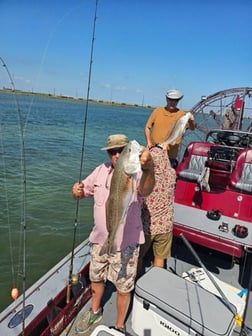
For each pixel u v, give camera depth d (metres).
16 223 7.88
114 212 2.16
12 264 6.13
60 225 8.01
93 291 2.96
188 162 4.90
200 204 4.34
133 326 2.80
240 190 4.12
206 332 2.29
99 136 26.50
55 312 2.87
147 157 2.06
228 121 5.48
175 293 2.65
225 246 3.78
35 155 15.91
